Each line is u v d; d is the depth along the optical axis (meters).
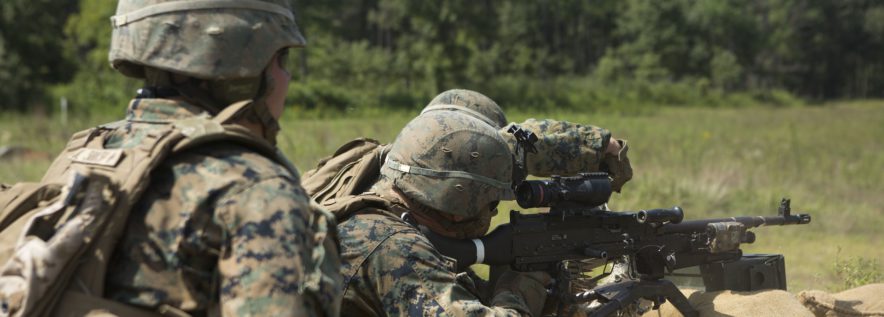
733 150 15.18
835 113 43.69
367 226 2.33
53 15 38.59
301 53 42.06
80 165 1.59
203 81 1.67
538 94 47.31
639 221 2.96
